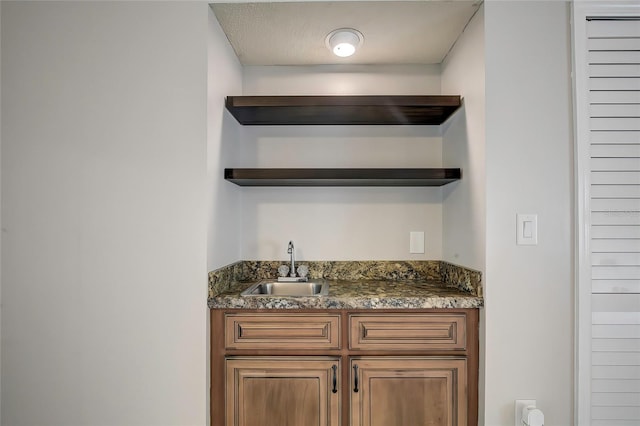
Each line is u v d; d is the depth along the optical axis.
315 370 1.37
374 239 1.91
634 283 1.31
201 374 1.35
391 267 1.89
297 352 1.38
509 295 1.33
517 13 1.33
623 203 1.32
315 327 1.38
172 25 1.37
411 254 1.90
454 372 1.37
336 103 1.54
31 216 1.39
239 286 1.68
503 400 1.33
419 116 1.74
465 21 1.49
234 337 1.38
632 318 1.31
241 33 1.59
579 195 1.31
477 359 1.38
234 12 1.43
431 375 1.37
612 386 1.31
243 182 1.71
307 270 1.82
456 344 1.38
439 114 1.71
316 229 1.91
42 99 1.39
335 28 1.55
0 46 1.39
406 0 1.35
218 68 1.50
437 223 1.90
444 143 1.85
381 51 1.76
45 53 1.39
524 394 1.33
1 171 1.40
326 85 1.90
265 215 1.91
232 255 1.75
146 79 1.37
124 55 1.37
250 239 1.90
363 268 1.90
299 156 1.92
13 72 1.39
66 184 1.39
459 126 1.61
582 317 1.31
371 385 1.37
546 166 1.33
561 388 1.33
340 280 1.87
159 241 1.37
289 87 1.91
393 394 1.37
